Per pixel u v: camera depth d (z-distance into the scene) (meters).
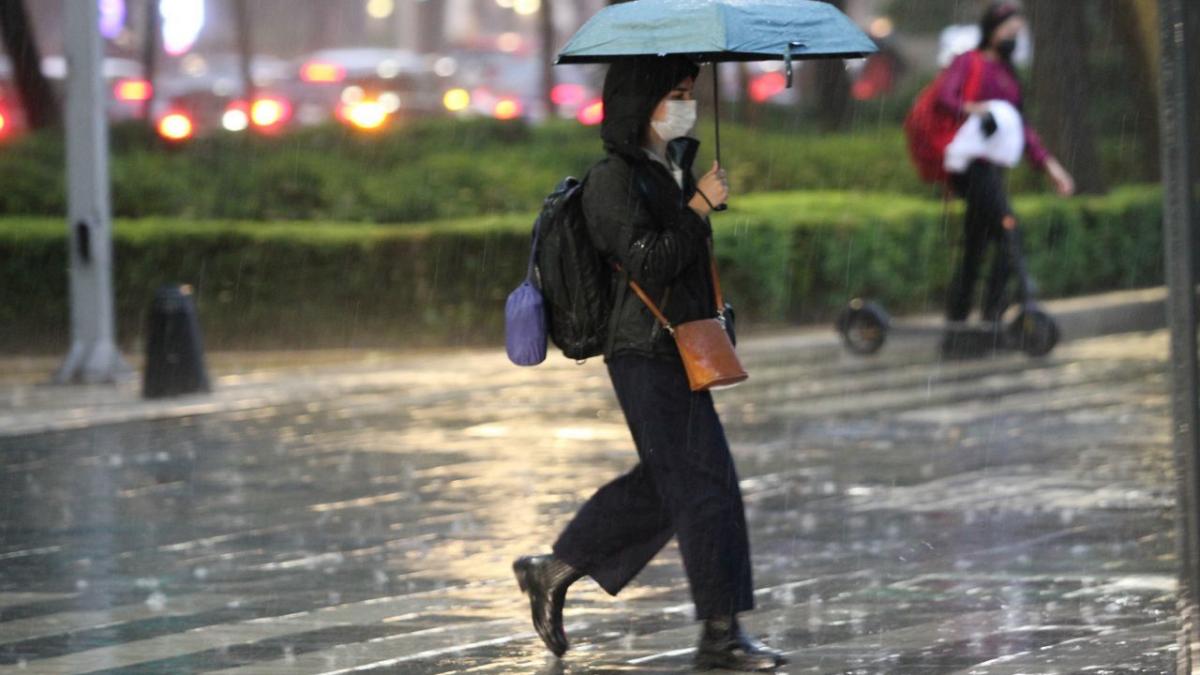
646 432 17.91
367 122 66.44
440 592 22.59
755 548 24.77
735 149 62.38
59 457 33.03
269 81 114.69
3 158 58.44
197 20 103.00
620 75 17.80
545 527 26.55
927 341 47.28
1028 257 53.91
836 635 19.75
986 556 23.84
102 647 19.97
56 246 48.91
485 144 64.81
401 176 56.22
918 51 118.69
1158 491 27.98
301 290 49.75
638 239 17.53
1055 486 28.59
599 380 42.59
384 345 49.75
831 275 52.69
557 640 18.89
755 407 37.62
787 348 47.34
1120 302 52.66
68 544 25.81
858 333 45.69
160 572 23.98
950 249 54.91
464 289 49.78
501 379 42.84
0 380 43.31
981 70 42.72
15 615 21.64
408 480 30.44
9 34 71.56
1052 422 34.88
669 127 17.73
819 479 29.70
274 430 35.94
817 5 18.03
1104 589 21.78
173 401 39.34
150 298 49.19
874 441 33.22
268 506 28.41
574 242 18.03
